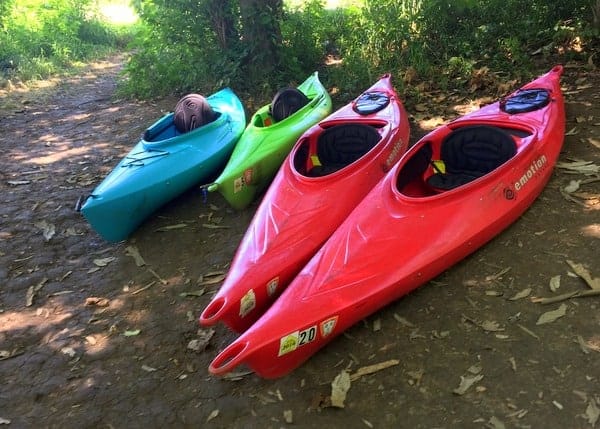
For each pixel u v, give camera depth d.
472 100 6.38
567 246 3.64
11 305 4.14
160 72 9.15
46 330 3.84
